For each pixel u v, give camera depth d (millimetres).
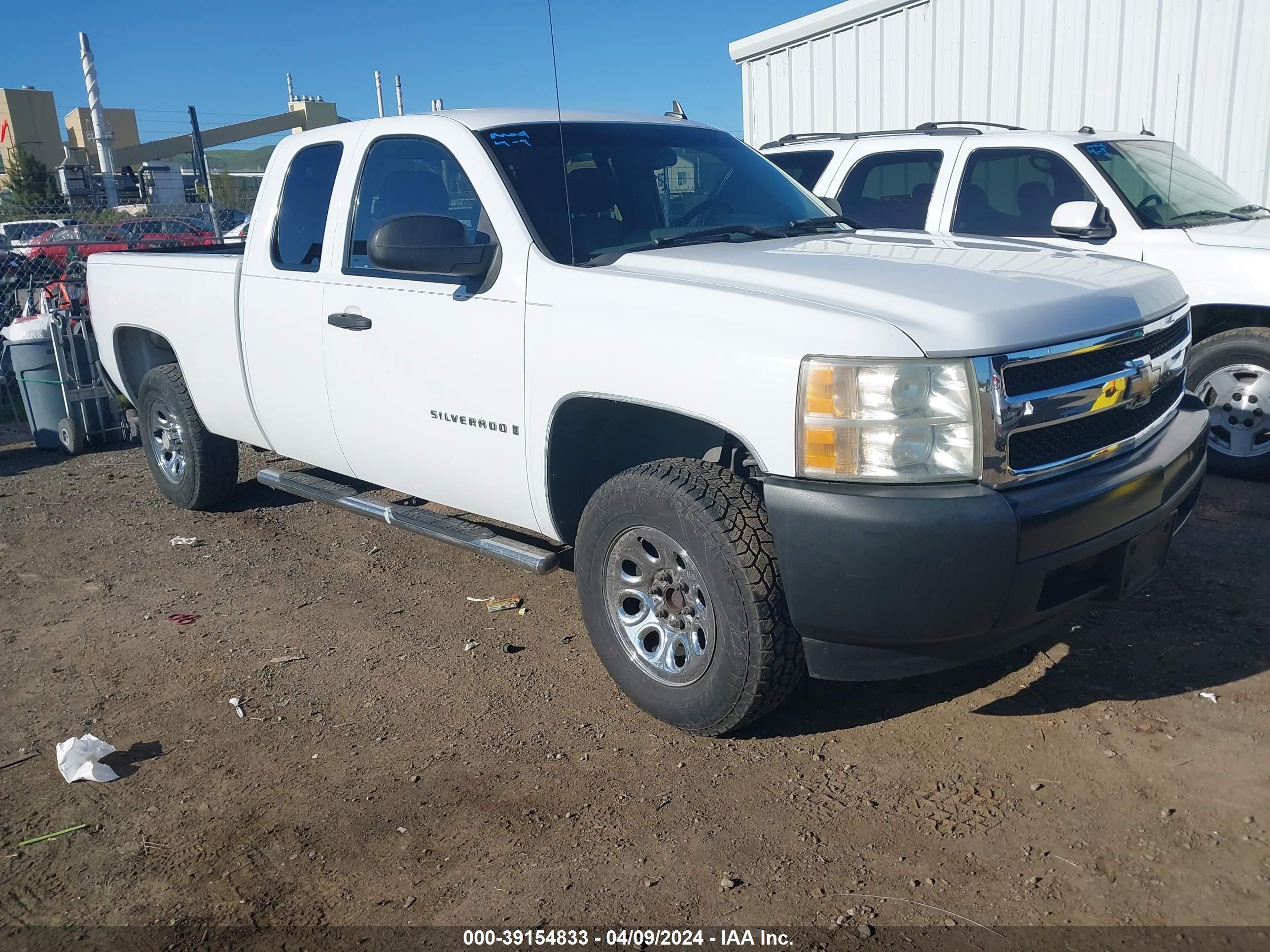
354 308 4301
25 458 7934
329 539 5605
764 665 3078
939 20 10289
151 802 3221
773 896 2674
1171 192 6254
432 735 3551
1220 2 8531
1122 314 3178
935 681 3758
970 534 2727
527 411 3664
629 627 3520
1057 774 3145
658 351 3201
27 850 3006
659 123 4586
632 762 3316
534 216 3777
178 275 5395
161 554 5473
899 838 2885
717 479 3184
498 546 3938
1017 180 6359
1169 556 4746
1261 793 2988
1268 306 5480
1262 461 5723
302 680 3986
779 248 3744
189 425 5723
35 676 4109
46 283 8891
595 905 2674
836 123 11414
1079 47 9414
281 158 4828
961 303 2939
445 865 2859
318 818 3096
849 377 2803
